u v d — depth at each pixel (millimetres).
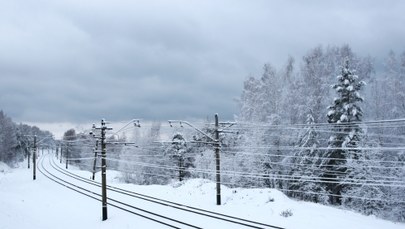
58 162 112438
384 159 39750
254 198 32250
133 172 70000
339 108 40750
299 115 47625
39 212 33281
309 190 43312
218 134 34625
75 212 34000
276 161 48219
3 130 127875
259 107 50406
